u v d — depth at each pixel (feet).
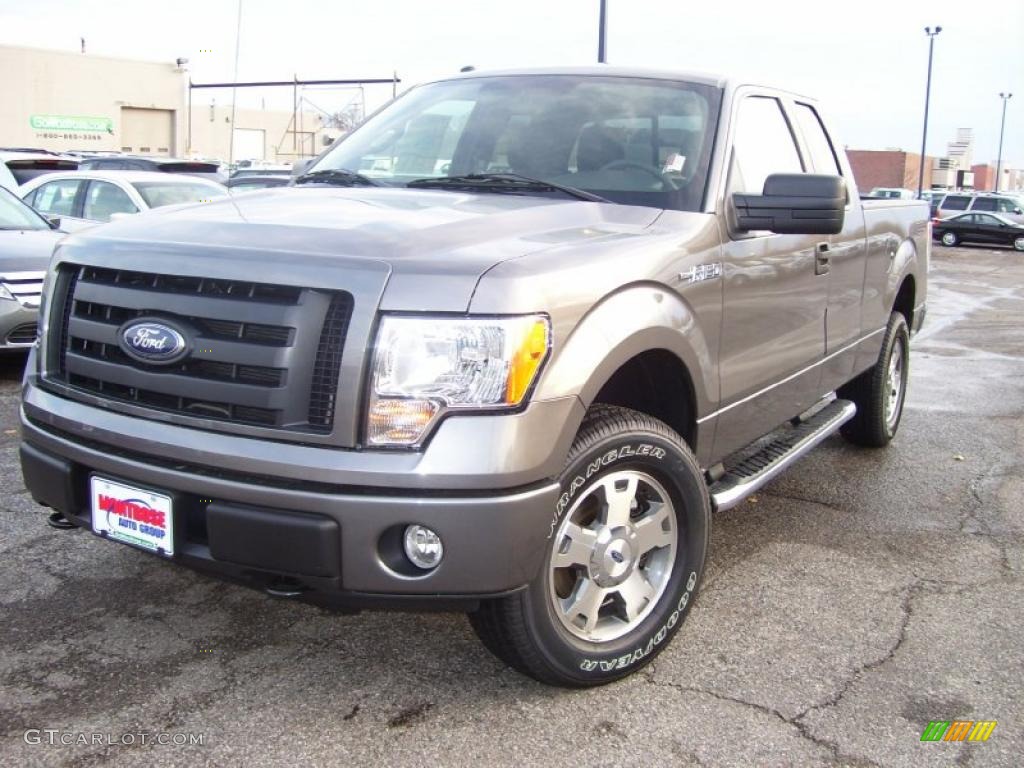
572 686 10.08
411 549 8.65
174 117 153.07
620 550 10.12
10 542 13.61
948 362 31.76
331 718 9.61
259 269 8.72
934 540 14.99
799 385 14.42
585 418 9.77
